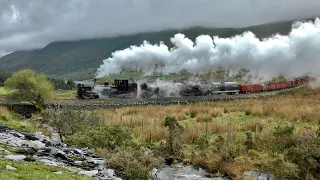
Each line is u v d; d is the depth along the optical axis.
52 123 28.86
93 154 16.80
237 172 16.78
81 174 11.45
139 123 30.34
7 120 24.34
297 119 26.62
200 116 31.50
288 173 15.66
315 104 34.28
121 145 18.64
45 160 12.59
